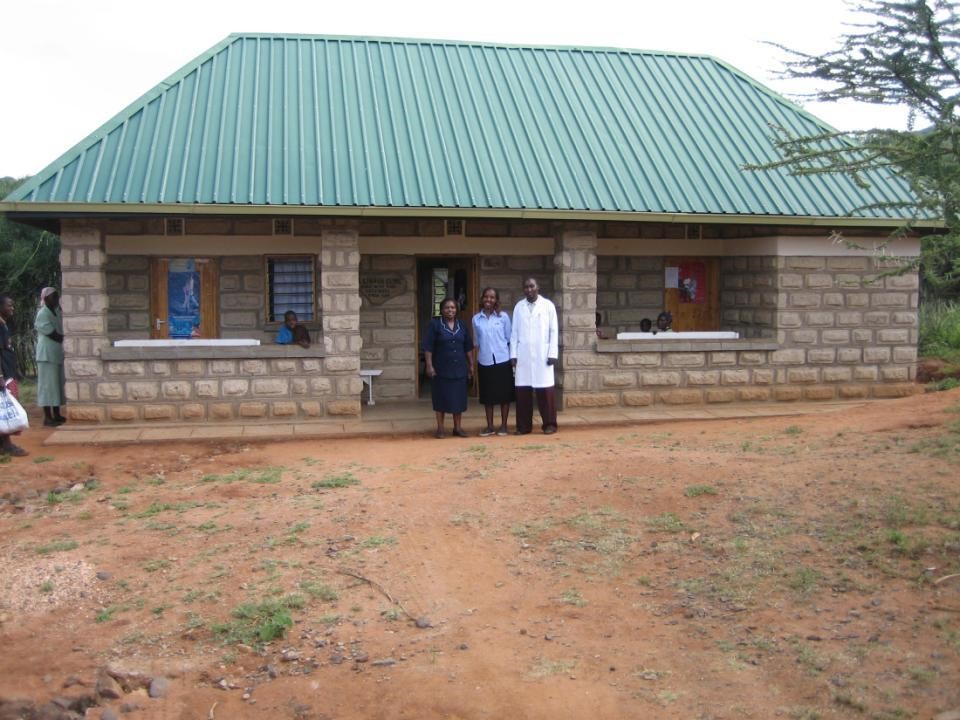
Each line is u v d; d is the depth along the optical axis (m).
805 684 5.50
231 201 12.60
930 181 7.55
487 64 17.02
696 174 14.92
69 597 7.16
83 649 6.34
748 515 7.86
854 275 15.08
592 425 13.56
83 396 13.05
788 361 14.93
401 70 16.38
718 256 16.47
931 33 7.15
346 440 12.87
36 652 6.32
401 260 15.48
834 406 14.72
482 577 7.28
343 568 7.47
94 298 12.96
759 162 15.40
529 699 5.56
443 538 8.04
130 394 13.12
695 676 5.71
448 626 6.54
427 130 14.81
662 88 17.22
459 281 16.23
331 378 13.53
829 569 6.81
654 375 14.46
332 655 6.19
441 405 12.89
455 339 12.82
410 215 13.05
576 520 8.17
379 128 14.66
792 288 14.88
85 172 12.85
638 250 16.05
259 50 16.27
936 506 7.47
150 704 5.73
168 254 14.68
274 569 7.47
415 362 15.65
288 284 15.11
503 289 15.69
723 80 17.78
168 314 14.83
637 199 14.13
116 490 10.30
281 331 14.49
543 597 6.89
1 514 9.55
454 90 16.05
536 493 8.88
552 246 15.63
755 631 6.16
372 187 13.31
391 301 15.52
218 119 14.30
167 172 12.99
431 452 11.42
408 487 9.48
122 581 7.41
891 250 15.22
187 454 11.99
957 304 21.11
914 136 7.45
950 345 19.17
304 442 12.73
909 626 5.98
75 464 11.24
